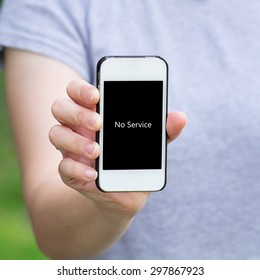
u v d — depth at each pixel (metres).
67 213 1.92
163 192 2.12
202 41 2.15
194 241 2.12
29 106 2.10
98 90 1.70
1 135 6.50
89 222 1.89
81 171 1.64
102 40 2.15
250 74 2.13
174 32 2.15
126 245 2.13
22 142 2.11
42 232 2.04
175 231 2.12
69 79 2.12
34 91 2.11
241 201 2.12
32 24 2.15
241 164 2.12
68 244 2.01
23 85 2.13
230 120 2.12
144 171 1.71
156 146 1.72
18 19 2.16
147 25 2.16
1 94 6.80
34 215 2.03
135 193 1.73
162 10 2.16
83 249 2.00
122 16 2.16
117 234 1.90
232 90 2.13
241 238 2.13
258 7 2.17
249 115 2.12
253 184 2.12
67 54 2.13
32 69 2.13
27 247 4.66
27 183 2.06
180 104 2.12
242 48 2.15
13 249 4.63
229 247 2.13
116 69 1.71
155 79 1.72
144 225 2.12
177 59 2.14
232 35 2.15
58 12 2.15
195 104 2.12
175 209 2.12
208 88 2.13
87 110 1.63
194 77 2.13
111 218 1.82
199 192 2.12
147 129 1.72
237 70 2.13
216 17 2.16
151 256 2.12
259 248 2.13
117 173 1.71
